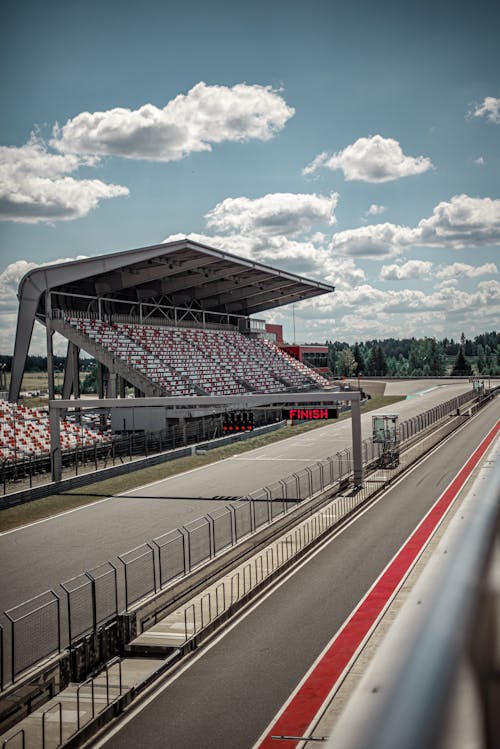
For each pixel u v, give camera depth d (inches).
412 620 35.5
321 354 4904.0
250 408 1510.8
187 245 2561.5
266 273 3233.3
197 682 657.6
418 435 2433.6
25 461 1786.4
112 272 2726.4
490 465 69.4
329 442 2412.6
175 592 883.4
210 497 1515.7
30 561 1064.8
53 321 2546.8
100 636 710.5
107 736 564.1
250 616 824.3
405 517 1275.8
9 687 621.9
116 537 1195.3
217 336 3585.1
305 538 1144.2
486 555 40.1
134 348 2736.2
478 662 32.0
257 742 533.0
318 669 665.0
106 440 2204.7
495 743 29.1
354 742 28.1
